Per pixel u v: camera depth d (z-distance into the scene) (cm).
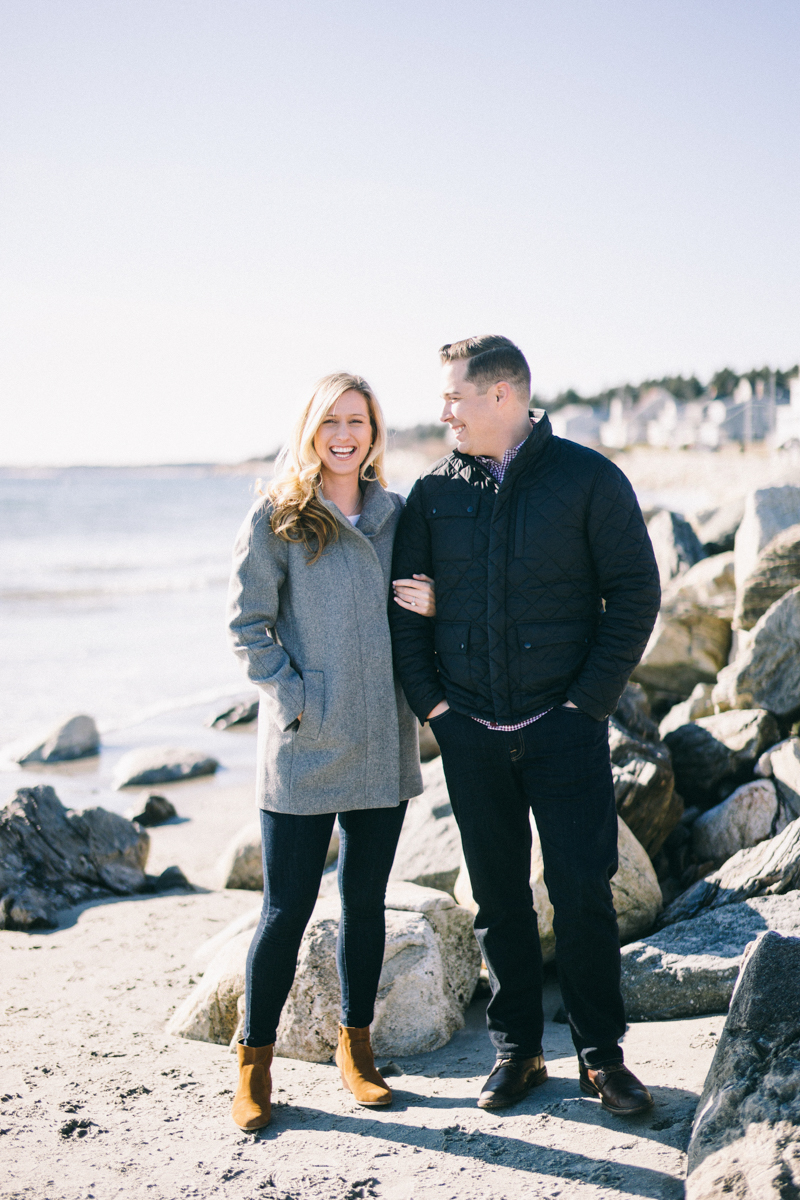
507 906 283
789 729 501
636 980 327
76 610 1981
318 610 281
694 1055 289
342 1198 230
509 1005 284
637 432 9475
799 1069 223
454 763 279
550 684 268
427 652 287
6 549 3219
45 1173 242
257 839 582
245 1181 238
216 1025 339
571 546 266
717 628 632
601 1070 264
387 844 287
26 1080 300
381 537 292
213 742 1045
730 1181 208
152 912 509
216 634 1705
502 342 275
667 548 815
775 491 653
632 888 376
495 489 275
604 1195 224
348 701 277
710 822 443
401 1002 324
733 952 324
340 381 281
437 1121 267
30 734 1038
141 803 750
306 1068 312
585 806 267
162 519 4600
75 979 409
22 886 516
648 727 486
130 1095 290
